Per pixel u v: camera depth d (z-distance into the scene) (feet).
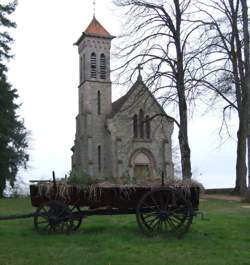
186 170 94.22
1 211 65.26
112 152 191.21
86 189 41.14
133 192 41.24
